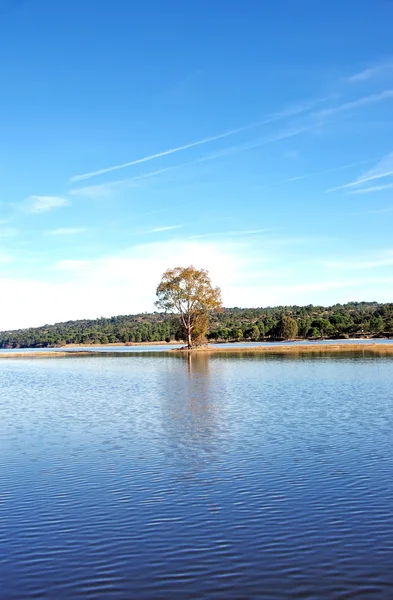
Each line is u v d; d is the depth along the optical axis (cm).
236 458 2253
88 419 3325
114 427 3014
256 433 2733
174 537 1477
